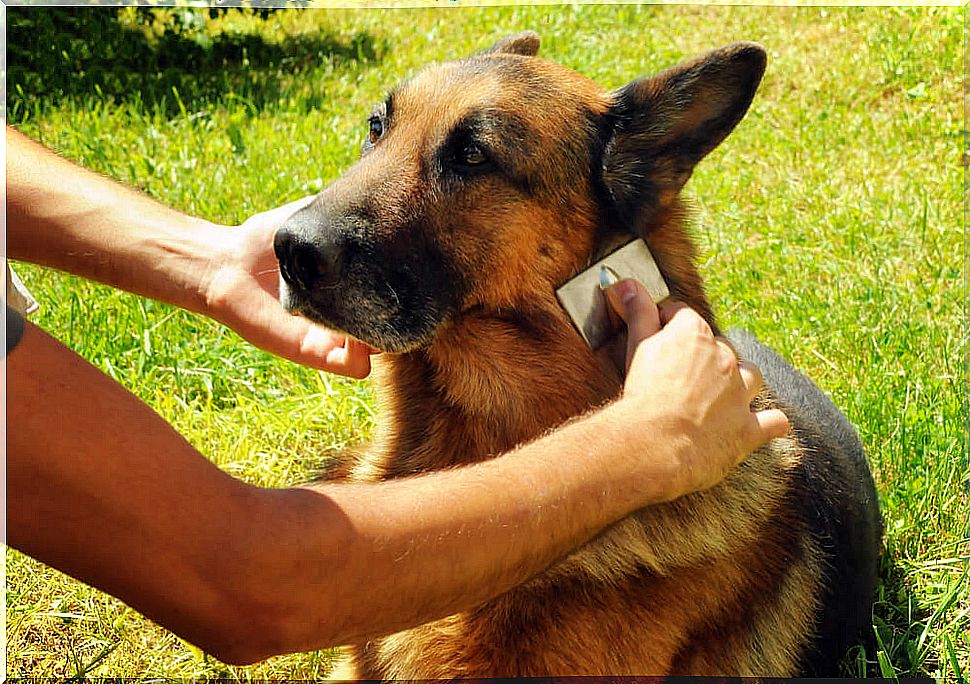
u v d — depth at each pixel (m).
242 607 0.74
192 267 1.06
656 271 1.02
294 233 0.98
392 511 0.77
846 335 1.60
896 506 1.32
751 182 2.22
